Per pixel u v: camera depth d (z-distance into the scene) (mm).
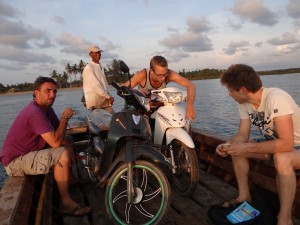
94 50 6496
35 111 3445
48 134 3412
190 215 3316
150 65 4047
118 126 3121
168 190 2975
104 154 3221
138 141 3141
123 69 3318
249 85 2959
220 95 52406
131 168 2969
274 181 3354
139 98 3182
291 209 2975
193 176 3600
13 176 3543
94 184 4398
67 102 68875
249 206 3139
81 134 6727
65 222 3430
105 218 3490
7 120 39938
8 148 3523
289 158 2770
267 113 2979
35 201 3613
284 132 2777
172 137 3650
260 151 2941
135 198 3043
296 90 44031
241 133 3441
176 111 3781
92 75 6410
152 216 3229
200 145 5059
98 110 4309
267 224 2932
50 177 4398
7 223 2406
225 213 3197
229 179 4191
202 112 27828
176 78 4375
